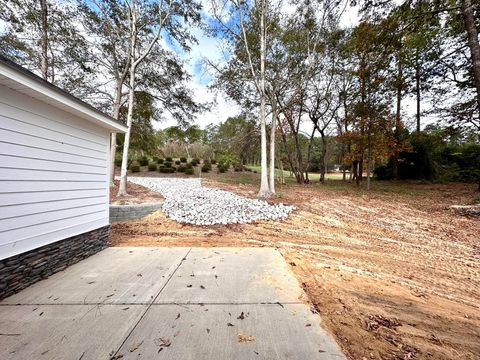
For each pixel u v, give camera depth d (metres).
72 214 3.16
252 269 3.06
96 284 2.59
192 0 8.84
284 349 1.63
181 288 2.51
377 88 10.96
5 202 2.27
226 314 2.04
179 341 1.70
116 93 10.23
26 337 1.72
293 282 2.70
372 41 6.07
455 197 9.34
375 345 1.76
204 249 3.92
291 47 10.20
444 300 2.56
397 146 12.73
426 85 10.83
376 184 14.81
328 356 1.58
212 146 14.91
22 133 2.43
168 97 10.62
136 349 1.61
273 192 9.69
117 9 8.63
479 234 5.14
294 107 14.88
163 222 5.92
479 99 5.09
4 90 2.25
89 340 1.70
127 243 4.30
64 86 8.89
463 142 13.90
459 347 1.80
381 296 2.56
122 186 8.20
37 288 2.47
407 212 7.20
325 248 4.30
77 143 3.25
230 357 1.55
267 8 9.49
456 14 5.85
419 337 1.90
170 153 27.94
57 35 8.06
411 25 5.55
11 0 6.89
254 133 13.09
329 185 14.80
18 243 2.39
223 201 7.72
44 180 2.71
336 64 12.21
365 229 5.61
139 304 2.19
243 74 10.59
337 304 2.33
